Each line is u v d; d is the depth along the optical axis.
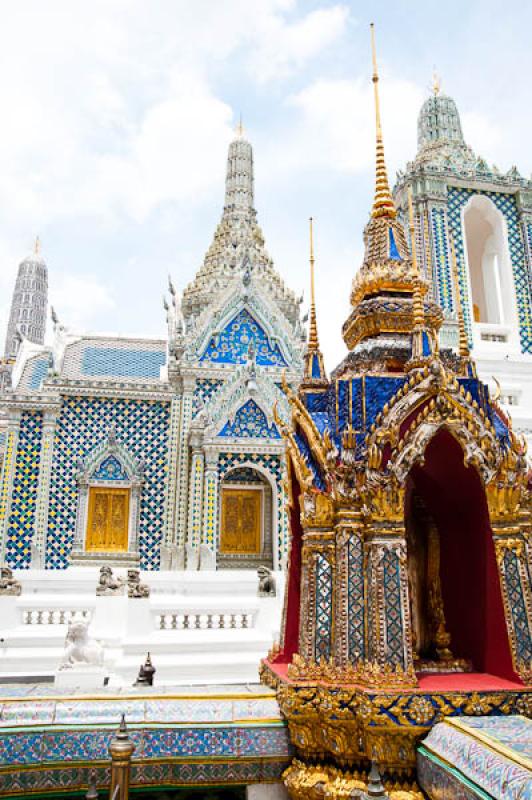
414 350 6.09
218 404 32.69
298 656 5.79
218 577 22.45
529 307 33.19
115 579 18.56
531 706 5.20
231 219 45.88
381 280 7.18
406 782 5.07
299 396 7.34
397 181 34.25
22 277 102.31
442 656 6.38
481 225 36.44
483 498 6.07
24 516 31.78
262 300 36.16
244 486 33.28
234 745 5.54
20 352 37.41
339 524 5.78
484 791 4.01
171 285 39.09
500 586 5.75
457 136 36.44
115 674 14.95
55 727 5.34
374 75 7.86
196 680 15.73
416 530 6.93
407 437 5.71
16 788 5.22
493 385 30.62
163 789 5.68
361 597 5.61
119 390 33.62
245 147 48.28
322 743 5.38
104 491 32.94
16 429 32.53
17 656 16.38
